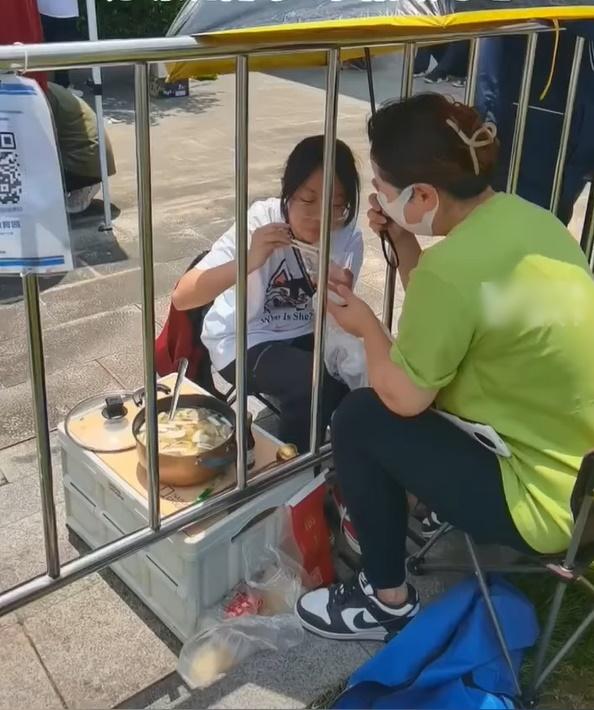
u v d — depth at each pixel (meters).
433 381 1.68
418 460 1.81
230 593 2.11
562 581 1.70
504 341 1.67
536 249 1.70
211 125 7.90
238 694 1.90
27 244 1.52
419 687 1.83
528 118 3.02
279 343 2.54
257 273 2.43
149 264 1.76
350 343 2.42
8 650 2.04
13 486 2.65
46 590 1.84
